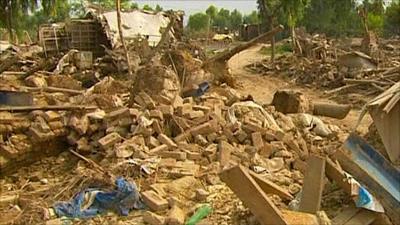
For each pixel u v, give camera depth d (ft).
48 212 32.60
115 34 109.50
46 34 112.68
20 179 42.34
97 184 35.86
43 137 45.21
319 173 29.43
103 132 47.24
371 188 29.78
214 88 72.95
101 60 96.84
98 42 115.75
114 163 40.81
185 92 64.85
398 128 39.99
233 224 29.63
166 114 48.21
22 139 44.62
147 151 42.47
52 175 42.70
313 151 45.42
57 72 84.58
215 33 198.49
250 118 49.73
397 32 196.75
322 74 99.19
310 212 28.40
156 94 54.60
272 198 31.53
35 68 82.94
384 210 28.73
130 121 47.06
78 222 31.71
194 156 42.11
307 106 60.95
